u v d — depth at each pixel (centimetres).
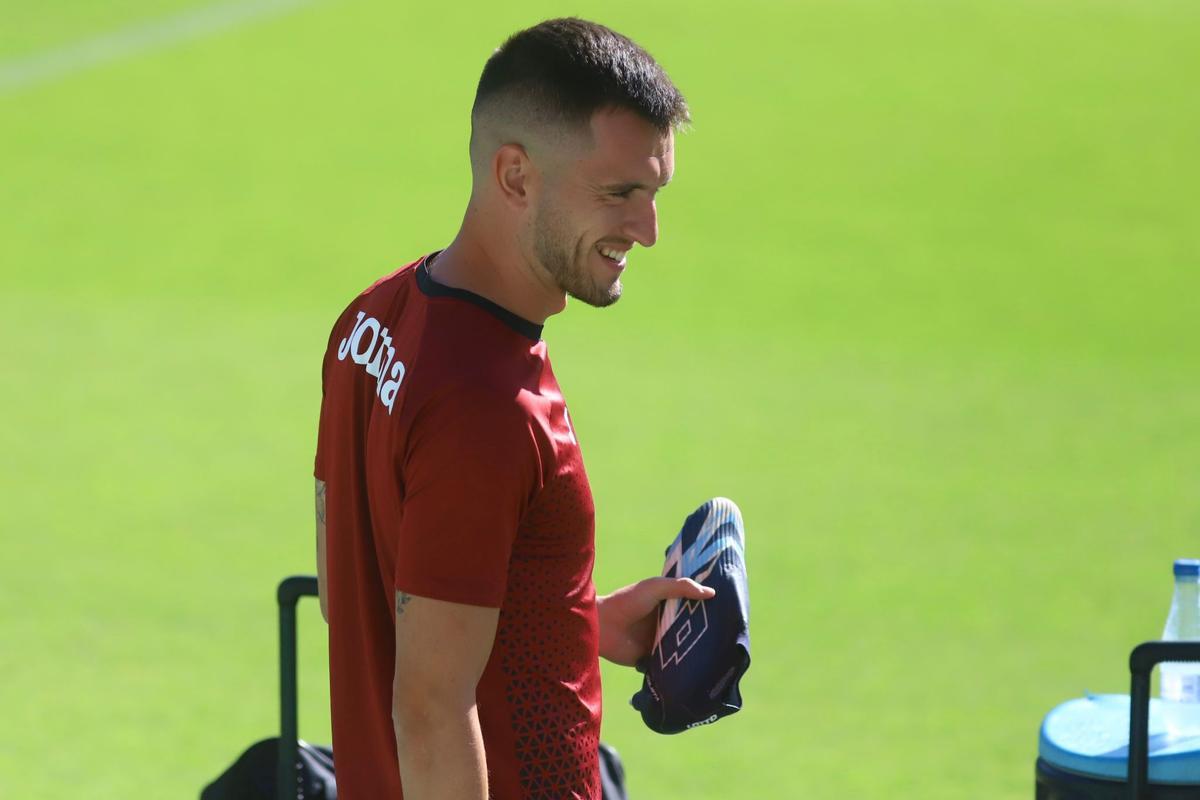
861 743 1877
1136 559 2698
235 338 4606
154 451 3416
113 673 2122
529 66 638
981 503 3062
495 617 632
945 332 4812
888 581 2570
